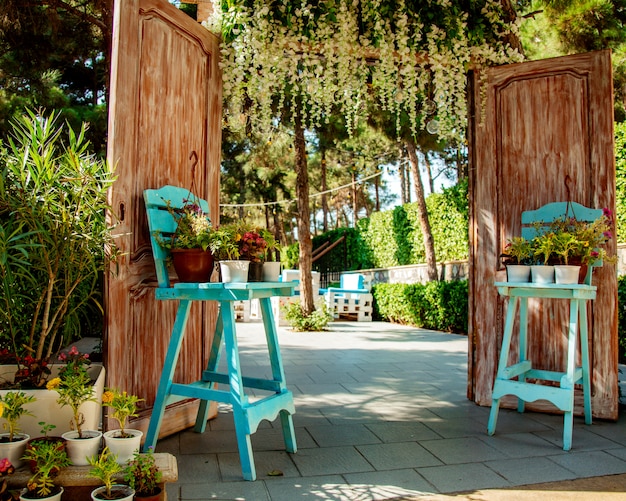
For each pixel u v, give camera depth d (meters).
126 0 2.52
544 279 2.82
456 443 2.71
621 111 6.46
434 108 4.52
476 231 3.68
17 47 5.45
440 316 8.66
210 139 3.15
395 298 10.16
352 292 11.02
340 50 3.35
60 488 1.75
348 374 4.68
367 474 2.26
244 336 7.70
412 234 11.21
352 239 14.49
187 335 2.96
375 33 3.32
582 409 3.28
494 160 3.61
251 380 2.60
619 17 5.67
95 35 5.86
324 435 2.82
